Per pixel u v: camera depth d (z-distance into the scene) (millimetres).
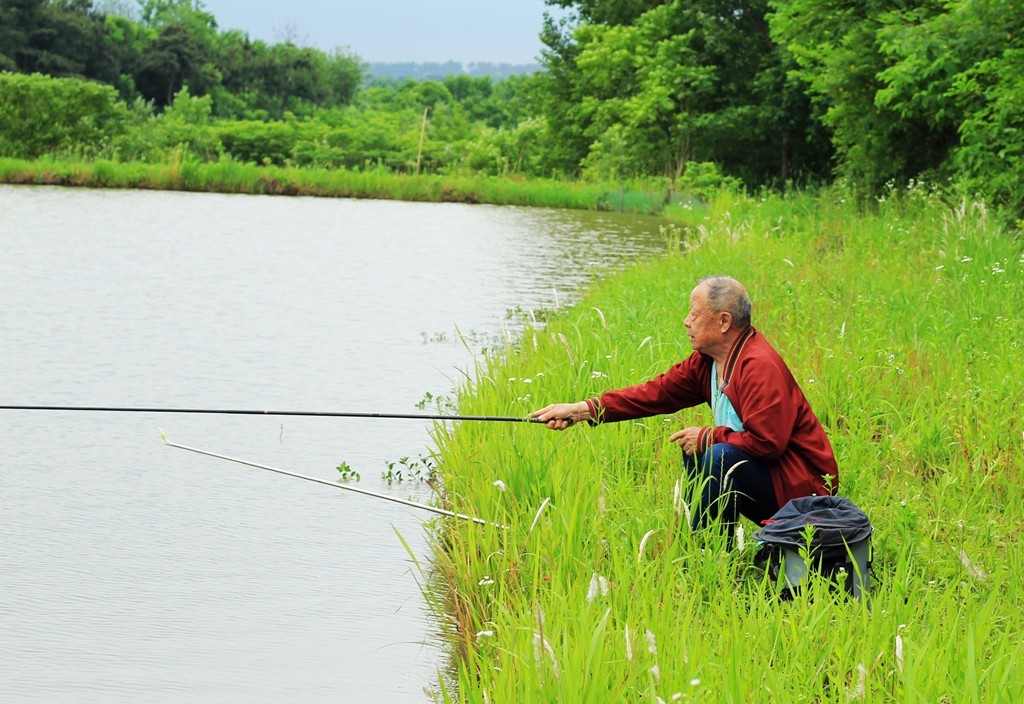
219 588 6496
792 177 47594
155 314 15188
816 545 5391
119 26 109312
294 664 5582
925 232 17375
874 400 8586
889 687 4406
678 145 47500
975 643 4582
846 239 17656
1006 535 6297
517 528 6348
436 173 55938
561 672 4176
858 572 5191
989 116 21578
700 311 6215
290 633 5934
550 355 9883
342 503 8008
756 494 6031
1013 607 5203
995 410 8023
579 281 19250
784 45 44094
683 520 5934
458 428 8734
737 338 6219
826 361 9180
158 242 24062
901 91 23422
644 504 6406
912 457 7586
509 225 31703
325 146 63781
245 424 10109
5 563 6766
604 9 53469
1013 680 4320
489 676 4871
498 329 14477
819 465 6055
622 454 7484
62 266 19672
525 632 4906
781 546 5488
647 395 6578
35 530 7340
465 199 42688
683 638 4559
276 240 25453
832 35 27000
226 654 5684
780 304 12133
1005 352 9289
